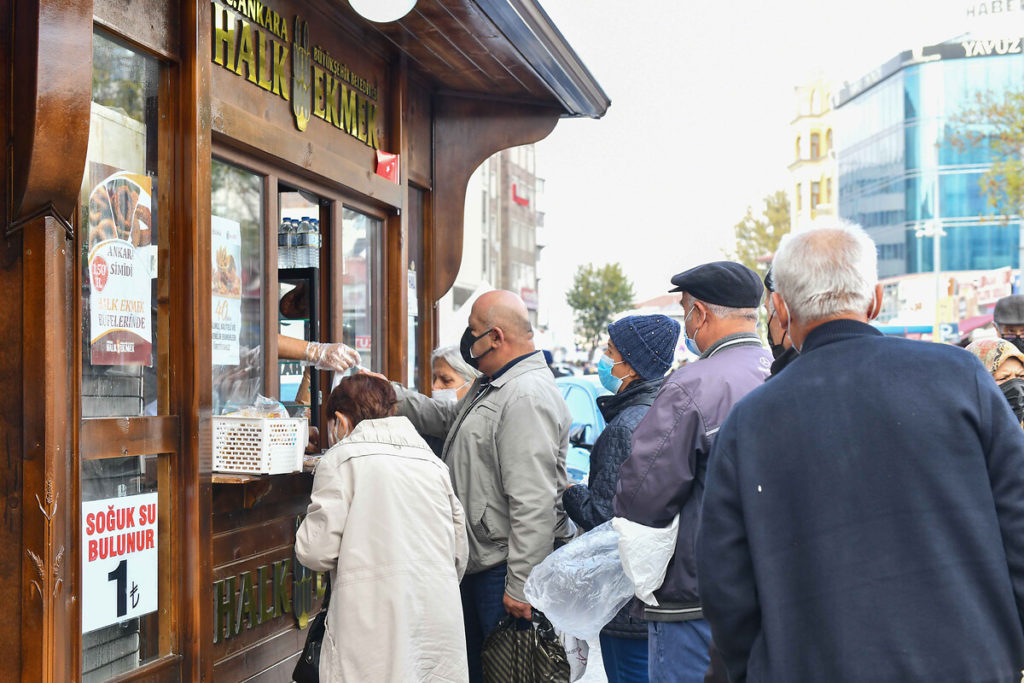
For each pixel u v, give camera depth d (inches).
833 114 2950.3
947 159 2370.8
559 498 162.7
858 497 83.4
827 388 87.0
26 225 101.7
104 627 120.0
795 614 83.8
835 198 2950.3
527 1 187.3
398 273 215.2
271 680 160.4
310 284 184.5
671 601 125.4
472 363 165.0
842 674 80.7
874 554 82.0
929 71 2389.3
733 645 89.0
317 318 184.5
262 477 139.3
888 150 2546.8
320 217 191.8
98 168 122.2
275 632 162.7
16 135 100.1
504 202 2113.7
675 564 124.3
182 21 135.5
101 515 120.1
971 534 81.4
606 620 138.6
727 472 88.9
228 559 148.7
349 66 194.1
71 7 100.0
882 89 2571.4
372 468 132.6
